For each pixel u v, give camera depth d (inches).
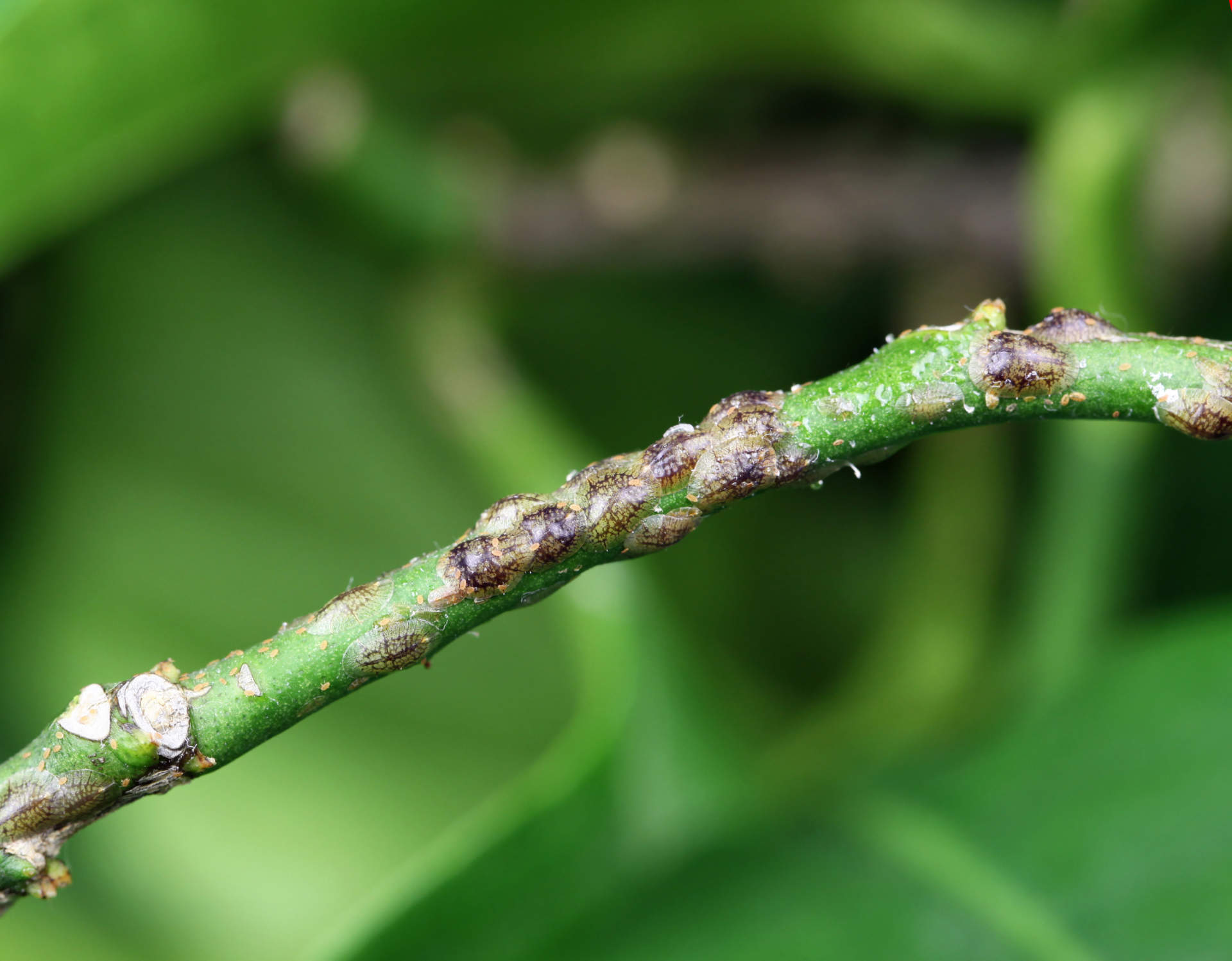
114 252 8.8
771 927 6.9
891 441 5.9
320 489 9.2
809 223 8.7
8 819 5.8
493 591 5.8
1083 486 7.8
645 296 9.2
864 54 8.2
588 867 6.9
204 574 9.1
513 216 8.6
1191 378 5.8
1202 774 6.9
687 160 8.7
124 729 5.7
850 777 7.3
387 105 8.3
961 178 8.6
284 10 7.2
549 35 8.1
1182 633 7.2
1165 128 8.0
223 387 9.1
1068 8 7.5
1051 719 7.2
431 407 8.8
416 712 9.2
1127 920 6.7
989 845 6.9
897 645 8.5
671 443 5.9
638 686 7.3
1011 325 8.9
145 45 7.0
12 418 8.8
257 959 8.8
